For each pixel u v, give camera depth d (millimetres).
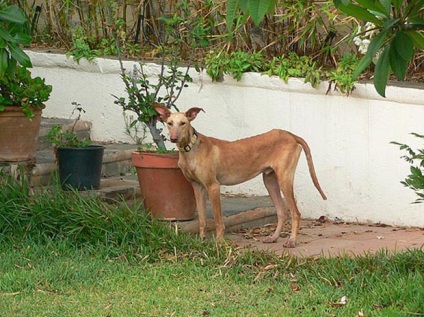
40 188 8961
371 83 9367
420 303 6469
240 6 4504
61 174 9016
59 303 6785
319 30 10359
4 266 7547
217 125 10266
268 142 8586
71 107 11055
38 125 9141
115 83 10773
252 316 6512
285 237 9000
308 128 9773
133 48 11070
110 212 8281
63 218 8258
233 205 9656
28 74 8953
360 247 8445
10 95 8891
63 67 11031
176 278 7371
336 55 10305
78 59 10883
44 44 11766
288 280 7273
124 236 8008
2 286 7082
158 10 11102
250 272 7469
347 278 7129
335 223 9672
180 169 8555
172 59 9750
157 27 11180
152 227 8148
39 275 7312
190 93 10375
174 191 8609
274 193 8805
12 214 8328
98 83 10867
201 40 9094
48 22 11766
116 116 10812
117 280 7301
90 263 7652
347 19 9844
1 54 6562
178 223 8641
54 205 8328
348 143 9578
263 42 10555
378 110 9367
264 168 8625
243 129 10125
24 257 7781
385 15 4828
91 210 8289
